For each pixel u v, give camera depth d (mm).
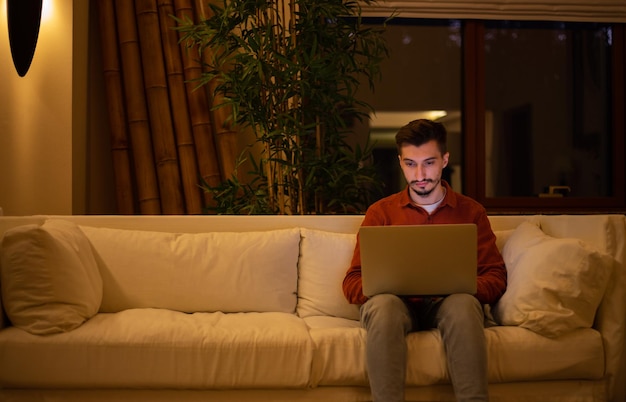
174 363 2289
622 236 2625
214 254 2789
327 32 3998
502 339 2355
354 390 2348
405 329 2287
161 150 4207
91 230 2797
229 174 4250
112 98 4191
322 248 2826
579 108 4859
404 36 4754
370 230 2350
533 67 4820
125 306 2707
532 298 2404
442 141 2666
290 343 2314
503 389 2375
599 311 2482
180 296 2725
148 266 2740
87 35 4164
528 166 4809
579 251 2414
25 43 3738
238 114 3902
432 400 2326
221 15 3857
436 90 4773
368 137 4723
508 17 4598
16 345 2262
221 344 2303
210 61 4250
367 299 2498
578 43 4863
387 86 4742
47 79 3889
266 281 2770
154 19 4227
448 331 2250
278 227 2939
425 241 2332
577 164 4844
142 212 4203
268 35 3762
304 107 3979
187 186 4227
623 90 4781
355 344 2338
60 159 3895
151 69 4215
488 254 2633
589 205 4777
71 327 2328
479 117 4727
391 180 4723
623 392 2443
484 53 4734
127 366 2281
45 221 2705
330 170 3967
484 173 4730
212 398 2320
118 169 4191
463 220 2666
